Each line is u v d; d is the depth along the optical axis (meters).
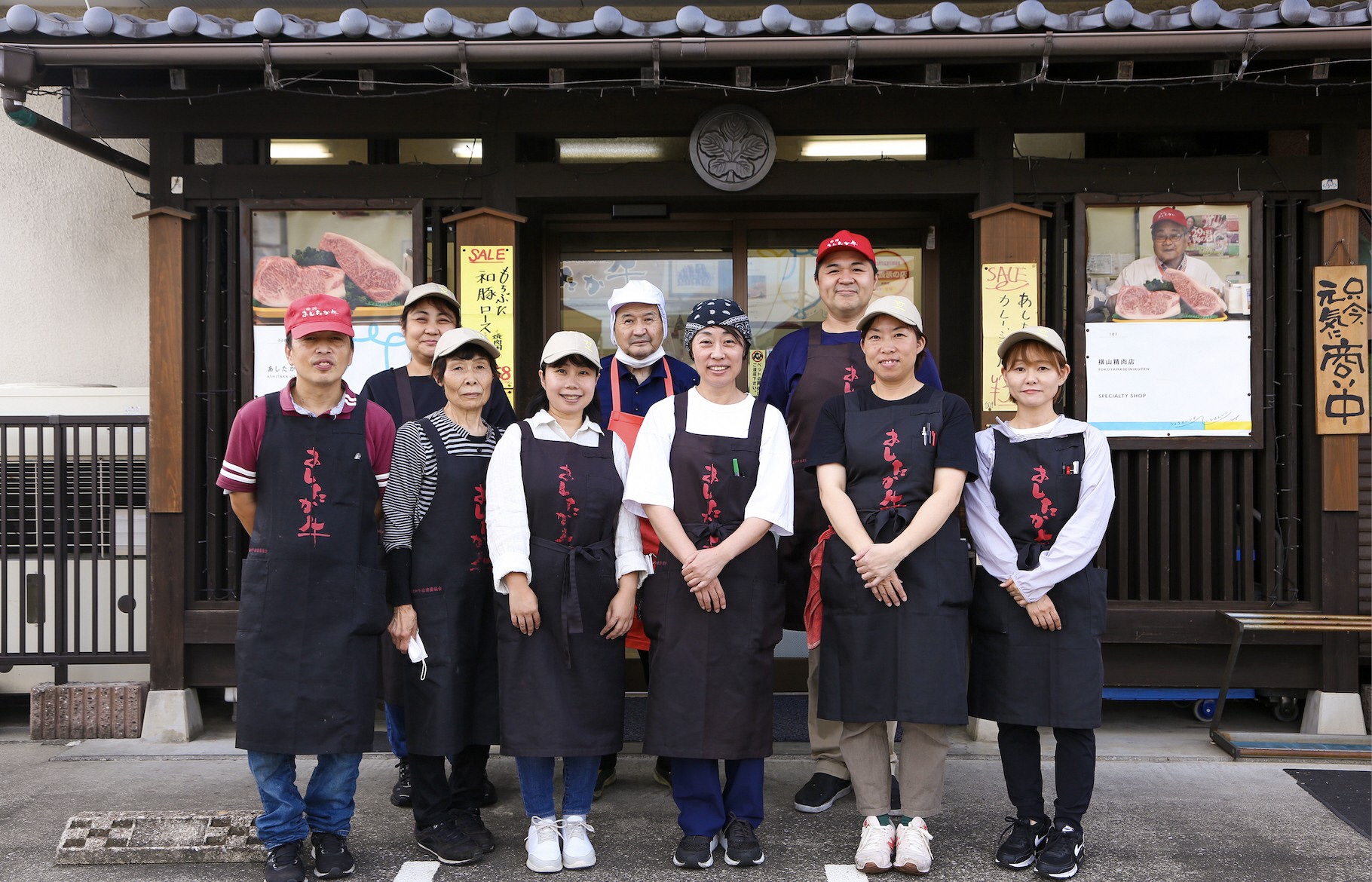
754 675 2.88
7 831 3.19
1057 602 2.87
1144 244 4.18
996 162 4.18
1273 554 4.17
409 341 3.48
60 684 4.28
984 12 4.93
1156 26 3.53
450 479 2.92
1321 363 4.14
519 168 4.23
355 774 2.86
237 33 3.60
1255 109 4.15
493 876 2.86
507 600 2.86
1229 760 3.93
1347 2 4.00
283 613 2.72
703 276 4.95
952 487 2.86
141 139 5.29
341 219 4.23
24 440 4.34
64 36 3.59
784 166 4.20
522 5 4.95
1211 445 4.15
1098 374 4.16
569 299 4.96
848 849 3.06
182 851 2.94
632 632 3.38
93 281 5.34
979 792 3.59
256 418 2.77
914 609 2.86
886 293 4.92
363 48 3.58
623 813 3.40
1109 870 2.89
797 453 3.46
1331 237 4.11
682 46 3.58
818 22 3.57
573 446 2.94
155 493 4.17
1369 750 3.90
